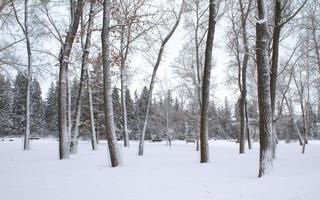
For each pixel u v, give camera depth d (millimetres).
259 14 11688
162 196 8086
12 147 28969
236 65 32438
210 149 31359
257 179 10266
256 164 15195
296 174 10859
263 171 10961
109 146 14375
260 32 11578
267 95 11375
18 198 8125
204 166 14344
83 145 39188
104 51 14625
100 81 27328
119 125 59844
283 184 8984
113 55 20516
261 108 11352
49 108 76250
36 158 18234
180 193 8398
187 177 11078
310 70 39719
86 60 20469
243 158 19125
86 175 11602
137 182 10117
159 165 14703
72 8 19375
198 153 24484
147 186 9438
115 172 12312
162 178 10867
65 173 12156
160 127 64188
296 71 39906
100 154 21391
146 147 35906
